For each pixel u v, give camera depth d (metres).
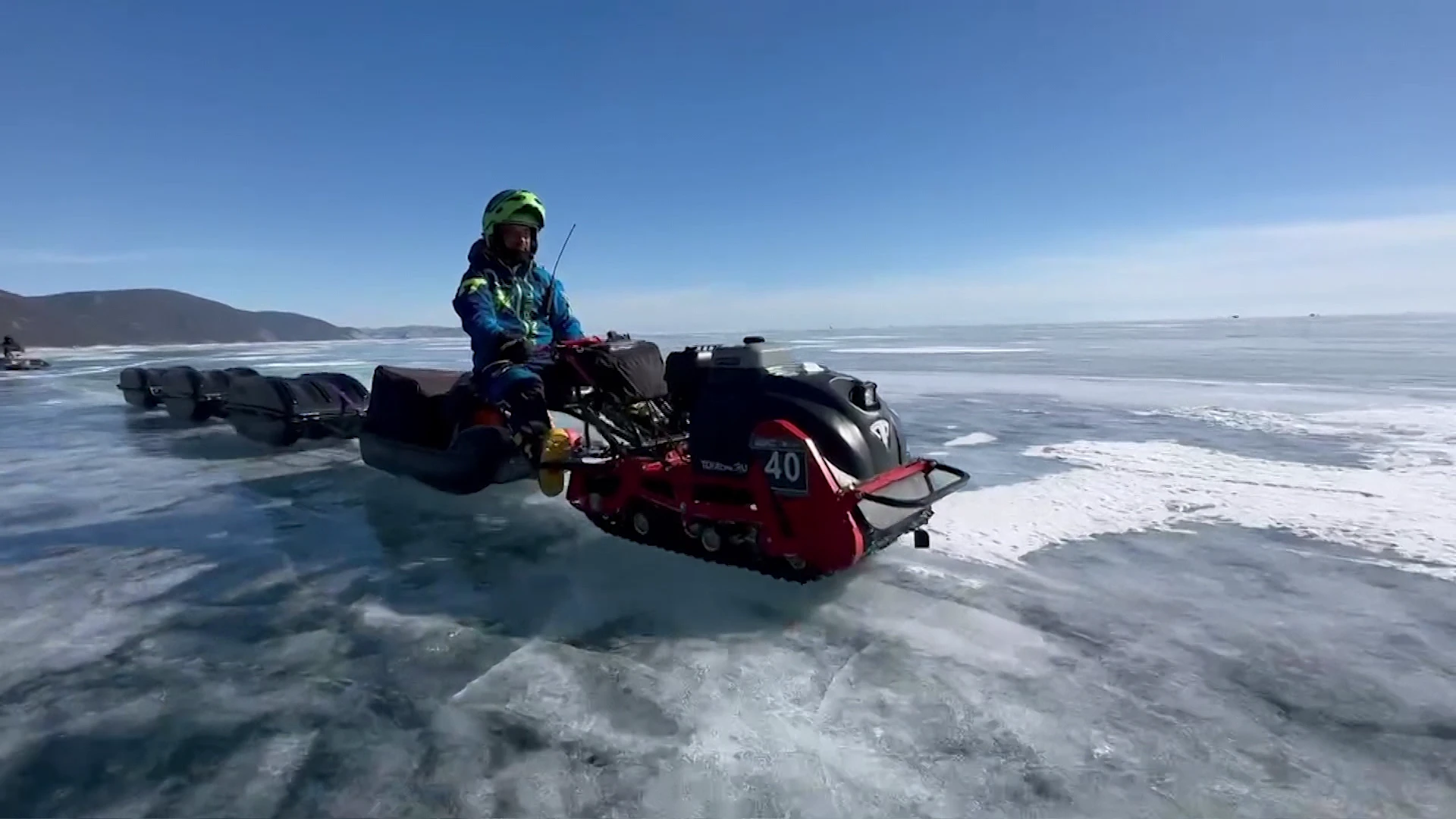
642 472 3.59
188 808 1.88
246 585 3.35
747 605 3.05
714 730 2.17
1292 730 2.17
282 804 1.89
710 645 2.70
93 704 2.36
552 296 4.80
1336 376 12.41
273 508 4.65
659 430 3.93
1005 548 3.72
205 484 5.30
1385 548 3.71
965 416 8.25
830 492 2.90
